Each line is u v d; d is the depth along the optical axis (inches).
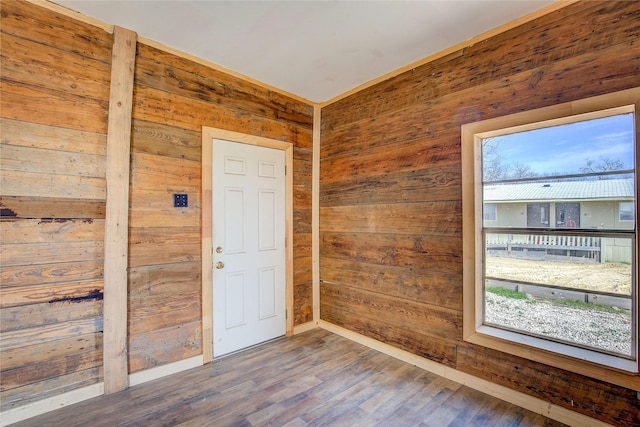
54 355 75.6
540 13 75.1
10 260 70.8
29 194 72.9
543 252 79.0
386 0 71.8
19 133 71.7
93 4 74.6
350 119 123.0
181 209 96.0
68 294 77.5
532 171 80.9
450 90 92.2
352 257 120.8
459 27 82.3
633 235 65.7
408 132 102.8
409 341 101.4
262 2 73.1
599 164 71.1
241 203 110.5
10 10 70.6
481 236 88.4
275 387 86.6
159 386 86.4
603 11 67.1
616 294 68.6
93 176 81.0
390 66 103.9
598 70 67.5
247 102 112.6
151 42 90.0
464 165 88.2
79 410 75.2
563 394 71.7
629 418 63.7
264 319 116.6
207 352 100.2
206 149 101.1
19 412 71.1
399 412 76.0
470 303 86.7
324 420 73.0
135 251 87.4
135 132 87.5
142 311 88.4
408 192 102.3
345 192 124.2
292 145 126.9
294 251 127.2
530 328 81.2
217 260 103.7
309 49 93.9
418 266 99.2
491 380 83.2
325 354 107.4
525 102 77.6
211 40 89.4
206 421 72.2
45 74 74.7
